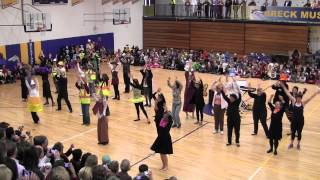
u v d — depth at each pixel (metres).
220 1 27.70
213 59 25.30
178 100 13.82
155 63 26.58
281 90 13.09
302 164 10.91
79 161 7.39
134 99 14.44
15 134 8.02
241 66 24.11
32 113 14.37
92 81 15.98
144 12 30.83
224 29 27.47
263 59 25.17
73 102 17.48
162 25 30.03
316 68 22.88
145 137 13.02
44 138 7.25
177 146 12.20
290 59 24.38
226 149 11.99
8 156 5.90
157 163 10.89
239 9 26.80
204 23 28.11
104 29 28.55
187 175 10.15
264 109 12.92
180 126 14.12
